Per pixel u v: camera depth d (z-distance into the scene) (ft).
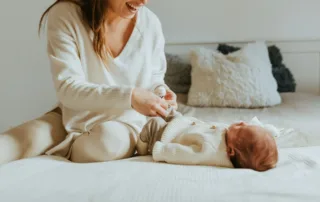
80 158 3.65
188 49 9.45
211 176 2.87
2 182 2.77
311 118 6.49
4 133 3.80
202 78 8.14
